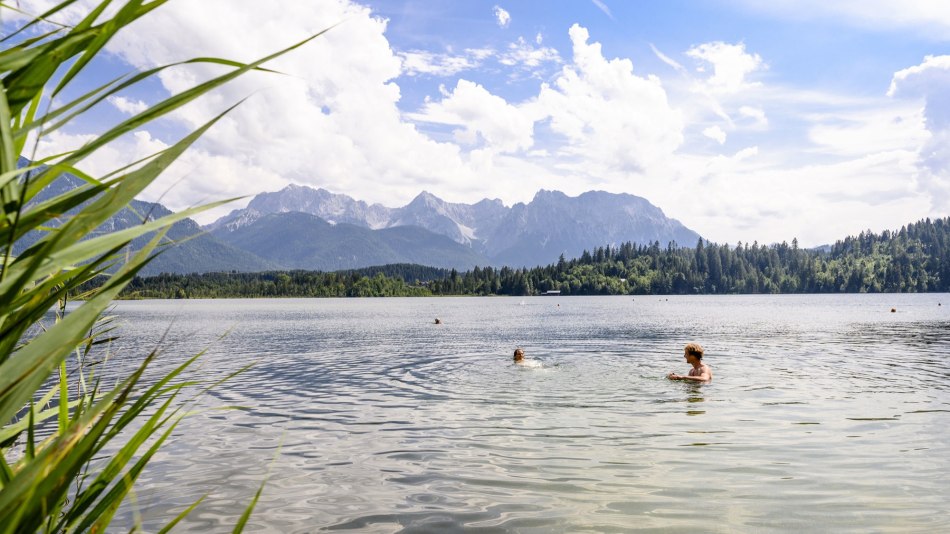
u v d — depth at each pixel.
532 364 20.73
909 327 41.97
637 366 20.22
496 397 14.45
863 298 162.75
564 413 12.43
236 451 9.59
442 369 19.97
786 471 8.30
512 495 7.46
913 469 8.32
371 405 13.60
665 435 10.44
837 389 15.02
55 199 1.44
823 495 7.31
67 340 1.34
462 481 8.04
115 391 1.63
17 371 1.25
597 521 6.57
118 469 1.89
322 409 13.16
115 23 1.45
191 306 128.62
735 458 8.96
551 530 6.34
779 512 6.77
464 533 6.28
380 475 8.34
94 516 1.87
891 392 14.53
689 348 17.12
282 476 8.27
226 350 27.69
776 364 20.27
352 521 6.65
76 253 1.35
